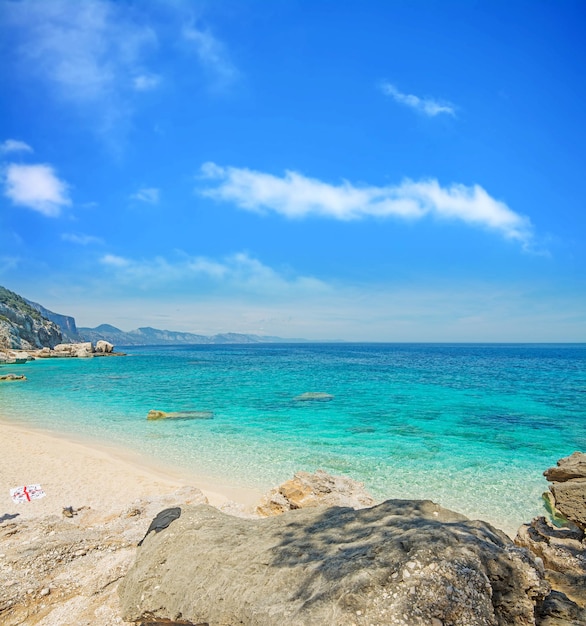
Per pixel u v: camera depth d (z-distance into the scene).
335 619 4.77
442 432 27.86
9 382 56.88
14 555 9.41
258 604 5.58
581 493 11.51
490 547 5.59
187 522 7.86
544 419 31.84
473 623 4.71
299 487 13.80
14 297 160.00
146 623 6.88
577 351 192.50
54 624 7.28
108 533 10.80
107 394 45.38
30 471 19.94
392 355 146.88
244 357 132.12
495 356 137.88
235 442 25.67
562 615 5.92
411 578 5.03
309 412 34.78
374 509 7.36
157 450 24.06
